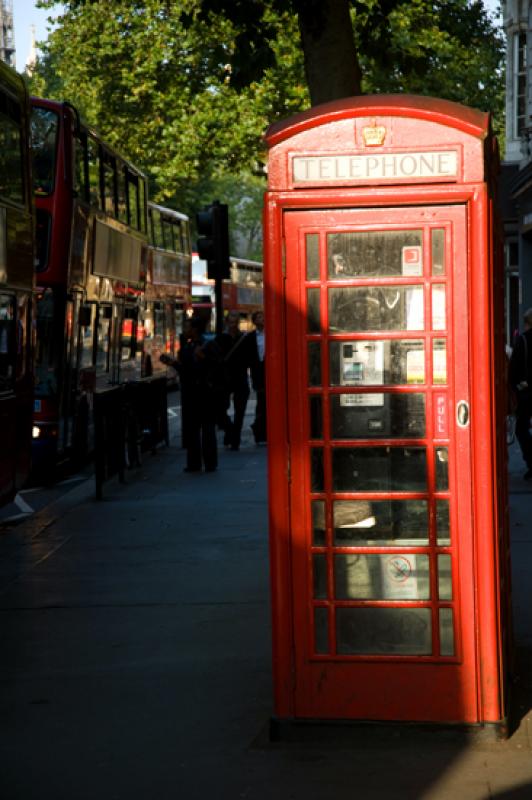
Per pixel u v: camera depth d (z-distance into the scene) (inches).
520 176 1080.8
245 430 882.8
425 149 215.0
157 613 324.8
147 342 1293.1
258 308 2170.3
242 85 538.6
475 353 217.2
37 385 672.4
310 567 223.3
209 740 224.1
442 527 221.3
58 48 1781.5
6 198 493.4
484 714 219.8
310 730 222.8
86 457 765.9
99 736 227.8
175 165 1702.8
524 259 1166.3
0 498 480.7
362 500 222.5
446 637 221.6
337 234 219.5
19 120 525.3
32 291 538.3
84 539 444.1
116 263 861.8
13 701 251.1
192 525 465.4
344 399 221.5
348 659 222.4
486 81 1711.4
